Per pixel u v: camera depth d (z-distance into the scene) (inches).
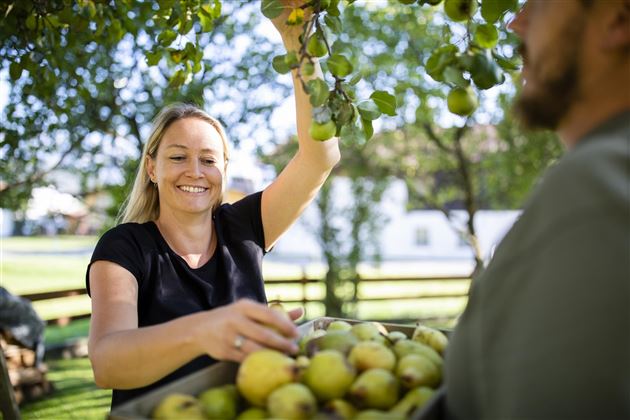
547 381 28.8
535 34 40.4
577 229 30.0
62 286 449.7
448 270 682.8
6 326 190.9
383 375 41.0
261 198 87.7
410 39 272.7
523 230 33.2
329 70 53.9
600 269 28.9
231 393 41.6
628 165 31.1
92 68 179.3
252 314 43.1
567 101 39.0
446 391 37.3
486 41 51.5
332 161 82.9
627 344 28.1
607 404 27.9
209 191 82.0
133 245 73.4
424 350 47.2
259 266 84.1
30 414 180.5
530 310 30.5
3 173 190.5
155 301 72.4
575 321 28.8
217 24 195.9
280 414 37.3
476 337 33.6
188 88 197.2
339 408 39.0
